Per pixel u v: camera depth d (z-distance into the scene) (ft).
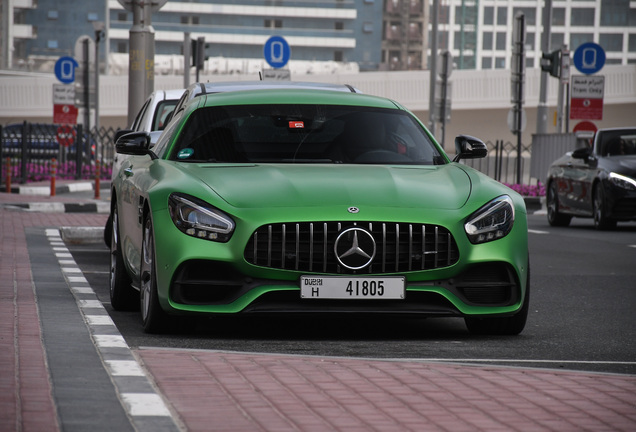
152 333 35.14
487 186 35.45
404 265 33.19
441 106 155.33
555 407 23.79
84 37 136.98
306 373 26.94
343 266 32.81
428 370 27.76
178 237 33.32
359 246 32.81
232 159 37.45
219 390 24.70
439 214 33.42
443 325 38.58
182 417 22.03
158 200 34.42
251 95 41.27
